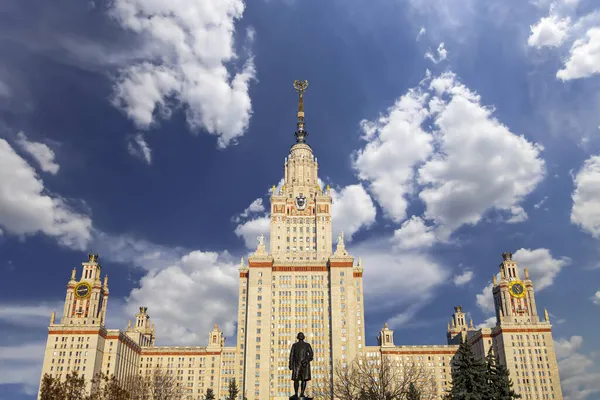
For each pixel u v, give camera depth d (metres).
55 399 115.06
